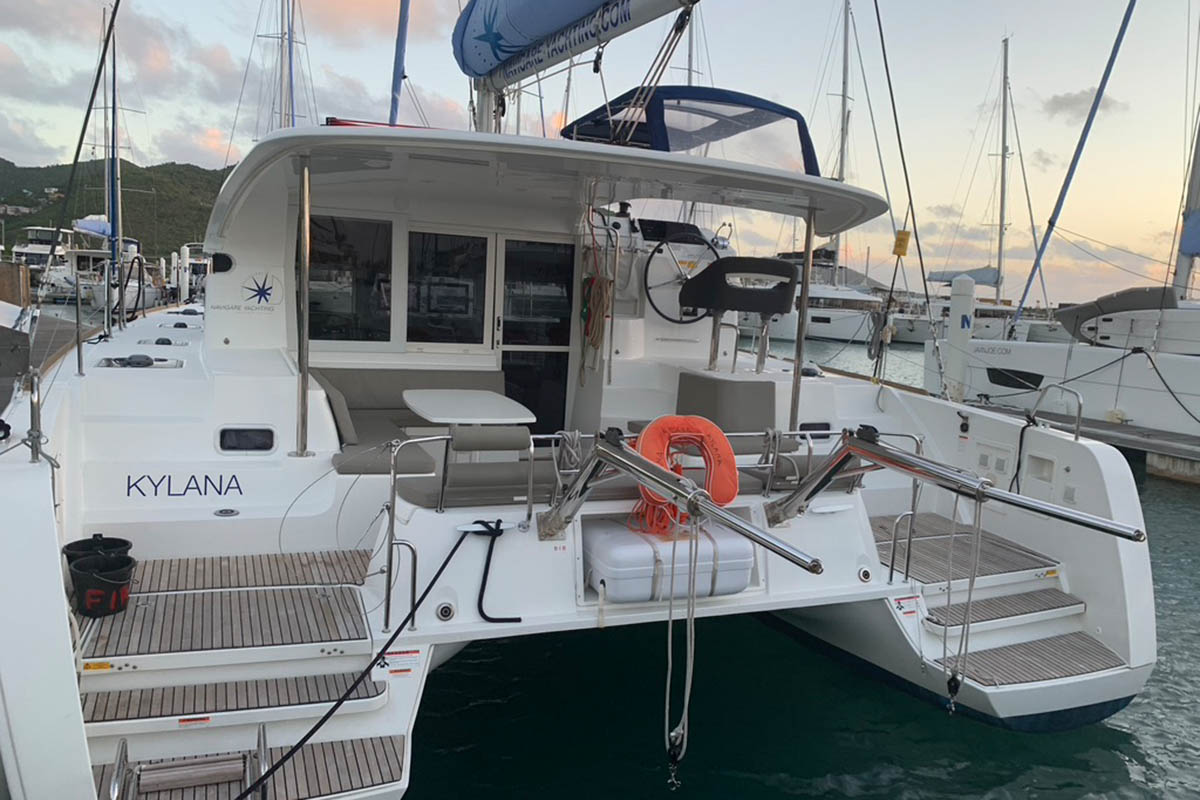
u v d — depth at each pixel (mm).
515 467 2850
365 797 2219
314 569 2965
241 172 3254
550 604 2811
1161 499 9211
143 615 2541
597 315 4527
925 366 14328
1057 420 11820
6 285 8062
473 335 4652
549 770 3283
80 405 3121
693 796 3160
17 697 1929
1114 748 3641
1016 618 3406
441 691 3865
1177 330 11492
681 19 2701
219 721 2260
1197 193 12461
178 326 6621
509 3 3580
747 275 4332
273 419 3314
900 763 3418
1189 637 5207
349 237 4297
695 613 2939
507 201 4402
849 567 3260
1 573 1949
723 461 2943
